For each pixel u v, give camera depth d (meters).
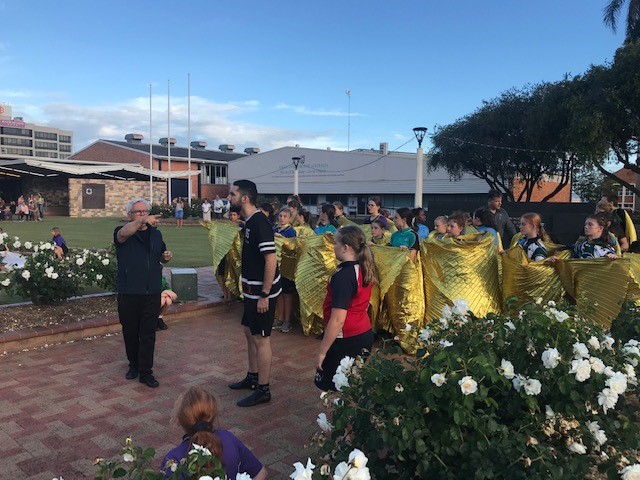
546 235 6.23
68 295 7.45
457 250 6.02
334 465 2.55
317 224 9.59
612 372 2.55
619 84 20.98
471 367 2.49
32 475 3.49
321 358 3.41
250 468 2.62
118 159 56.94
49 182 41.50
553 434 2.52
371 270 3.53
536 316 2.81
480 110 31.67
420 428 2.42
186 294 8.18
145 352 5.08
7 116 139.00
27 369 5.51
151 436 4.05
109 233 23.17
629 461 2.39
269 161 56.44
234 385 4.99
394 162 47.88
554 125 24.75
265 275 4.45
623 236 6.95
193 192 56.94
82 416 4.40
